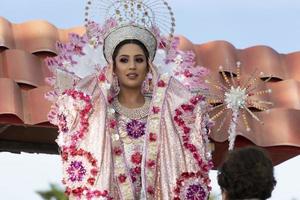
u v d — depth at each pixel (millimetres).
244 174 6066
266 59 13234
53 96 8391
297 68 13547
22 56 11922
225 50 12828
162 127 8117
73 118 7941
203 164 8039
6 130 13281
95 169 7766
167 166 7992
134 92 8281
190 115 8195
